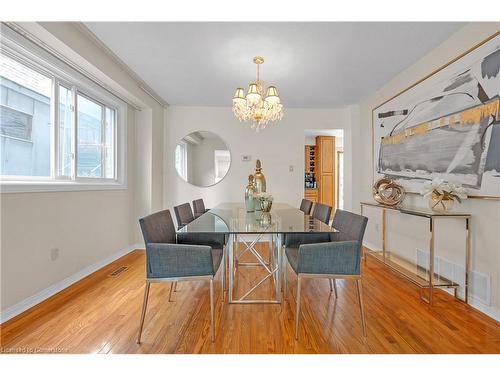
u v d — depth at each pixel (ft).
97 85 9.87
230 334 5.71
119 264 10.71
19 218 6.66
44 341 5.45
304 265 5.71
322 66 9.61
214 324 5.73
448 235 7.77
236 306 7.02
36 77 7.65
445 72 7.74
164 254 5.54
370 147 12.85
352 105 14.40
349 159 14.79
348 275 5.72
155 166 13.70
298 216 8.52
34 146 7.60
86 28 7.35
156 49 8.46
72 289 8.11
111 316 6.46
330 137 20.79
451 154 7.51
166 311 6.73
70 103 8.99
